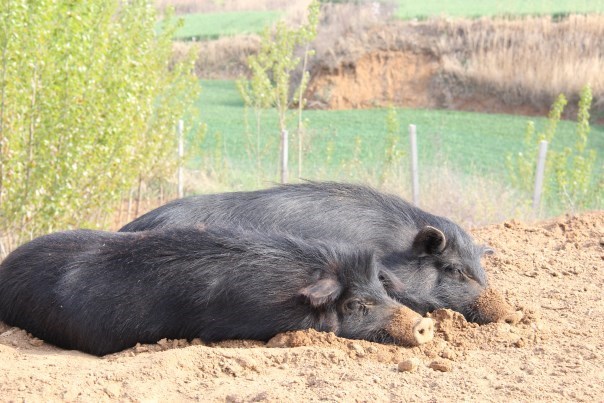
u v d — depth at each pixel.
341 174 22.02
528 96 41.62
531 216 18.31
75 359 7.29
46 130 11.81
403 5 60.38
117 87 13.02
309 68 45.03
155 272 7.92
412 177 19.50
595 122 38.38
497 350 7.63
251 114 39.25
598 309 8.87
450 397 6.22
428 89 44.38
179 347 7.73
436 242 9.01
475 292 8.94
